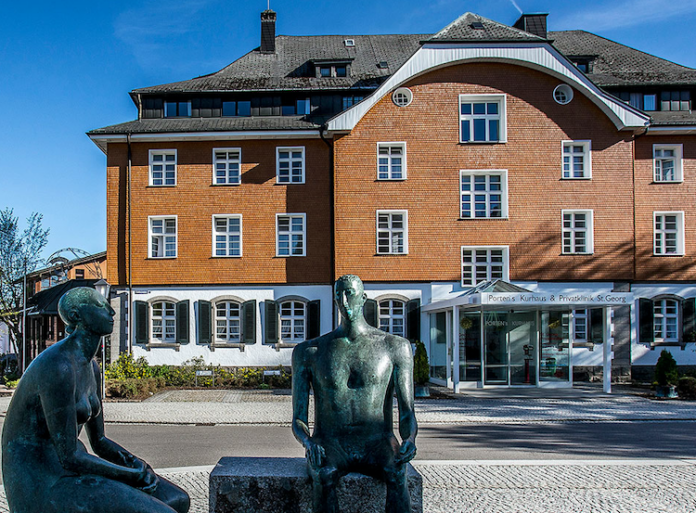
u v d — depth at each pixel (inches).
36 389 128.0
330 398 167.3
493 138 1029.8
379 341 172.7
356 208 997.8
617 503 280.2
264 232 1024.2
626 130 1014.4
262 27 1255.5
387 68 1192.2
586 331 1001.5
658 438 485.7
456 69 1015.0
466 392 824.9
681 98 1119.6
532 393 813.2
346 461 162.2
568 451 426.0
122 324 1009.5
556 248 1000.9
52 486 127.8
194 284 1018.7
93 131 1005.2
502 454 413.4
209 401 737.6
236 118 1090.1
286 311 1026.1
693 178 1048.2
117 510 126.9
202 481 312.5
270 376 929.5
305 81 1131.3
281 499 170.7
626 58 1227.2
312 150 1031.6
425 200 1002.1
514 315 887.1
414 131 1007.0
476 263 1013.2
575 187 1009.5
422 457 401.7
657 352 1014.4
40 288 1368.1
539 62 999.6
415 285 995.9
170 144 1033.5
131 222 1023.0
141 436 494.0
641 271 1032.8
